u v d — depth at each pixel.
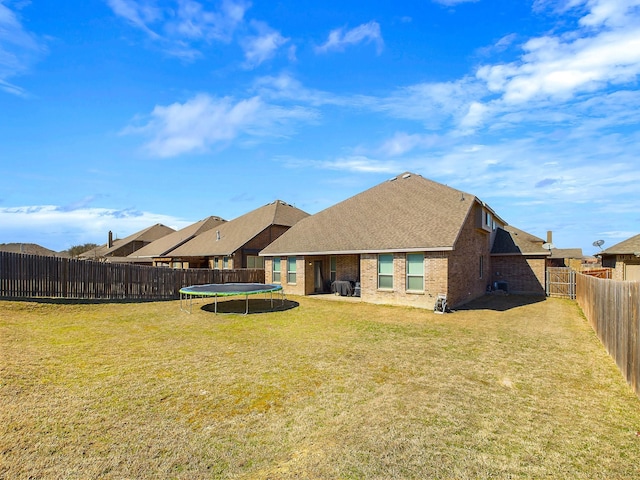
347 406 5.80
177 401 6.00
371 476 3.97
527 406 5.83
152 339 10.52
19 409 5.58
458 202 18.91
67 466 4.13
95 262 18.48
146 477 3.96
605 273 24.77
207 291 15.76
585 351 9.18
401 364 8.05
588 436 4.86
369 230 19.73
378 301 17.80
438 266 15.83
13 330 11.16
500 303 18.44
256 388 6.59
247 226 34.03
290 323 13.02
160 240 45.97
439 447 4.56
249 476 3.99
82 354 8.80
